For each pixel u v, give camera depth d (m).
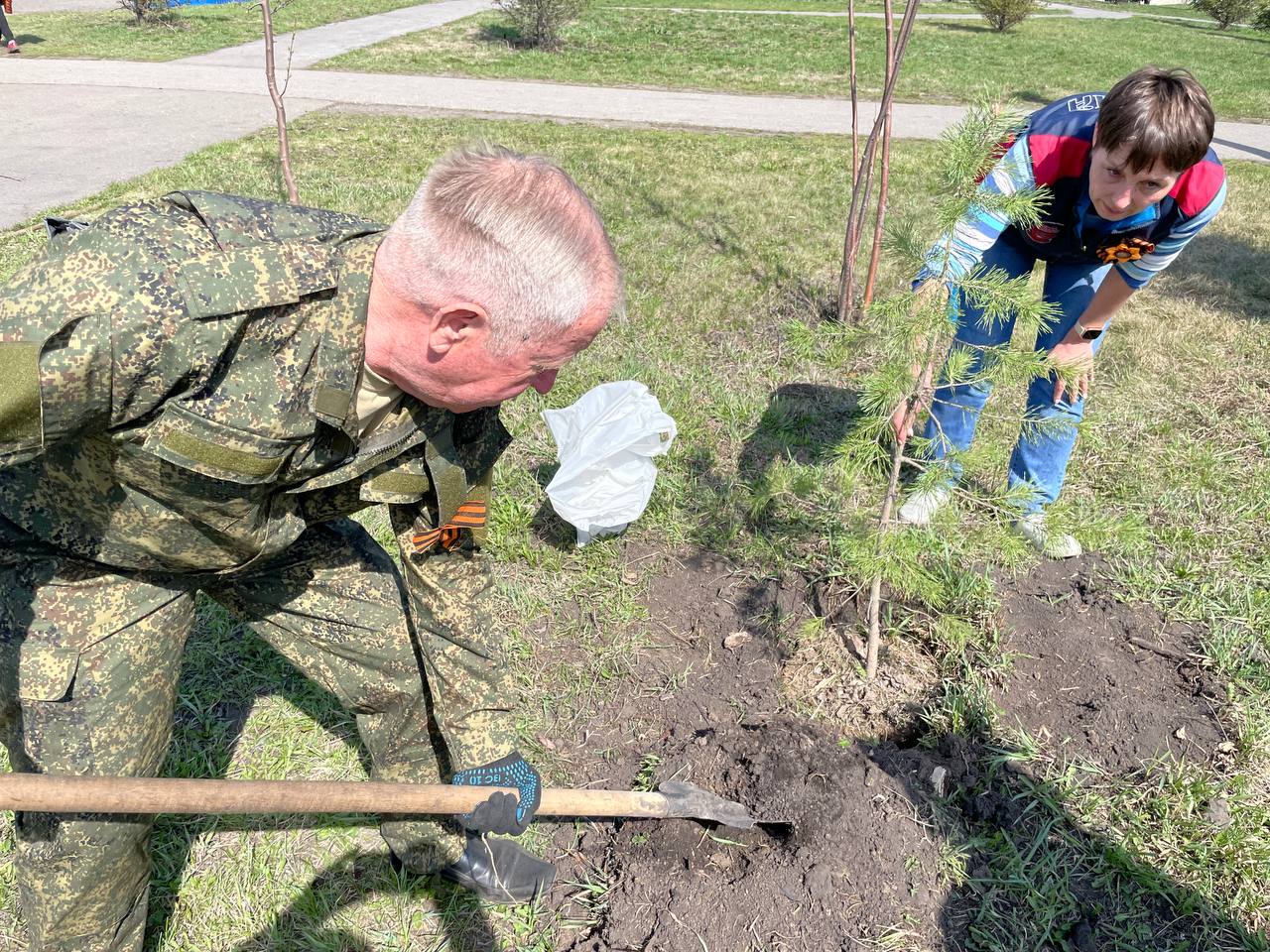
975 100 2.32
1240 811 2.53
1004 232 3.08
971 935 2.25
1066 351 3.11
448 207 1.35
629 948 2.21
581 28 19.75
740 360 4.95
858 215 5.07
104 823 1.62
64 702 1.56
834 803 2.39
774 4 26.77
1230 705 2.85
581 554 3.47
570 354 1.50
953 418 3.44
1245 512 3.73
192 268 1.31
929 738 2.76
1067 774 2.63
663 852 2.35
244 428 1.39
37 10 20.11
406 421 1.64
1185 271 6.39
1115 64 16.89
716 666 3.01
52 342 1.22
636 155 9.34
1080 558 3.48
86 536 1.52
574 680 2.95
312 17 19.75
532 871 2.32
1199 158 2.37
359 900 2.31
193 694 2.81
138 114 10.35
